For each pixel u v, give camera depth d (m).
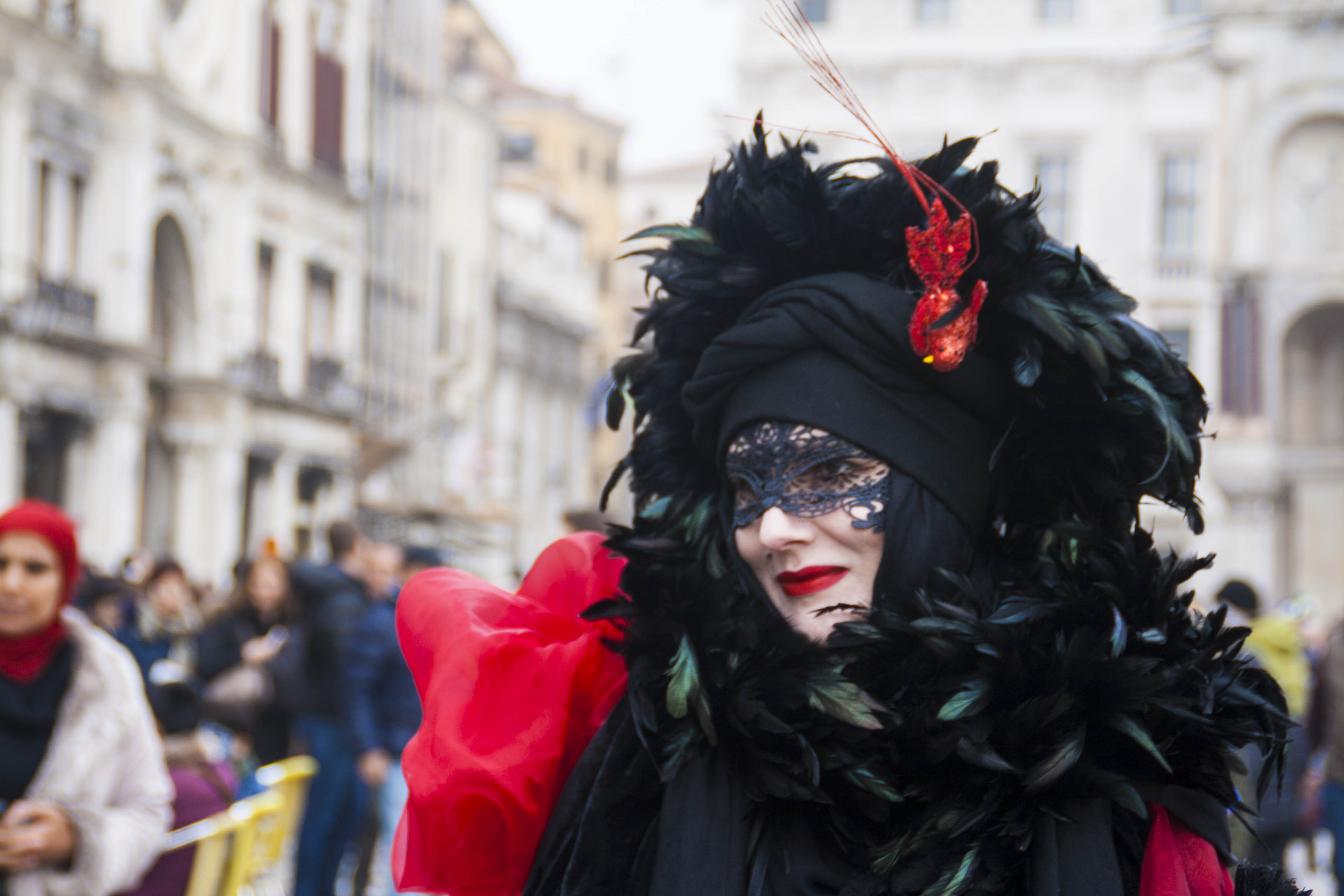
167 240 19.41
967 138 1.38
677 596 1.36
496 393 37.69
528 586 1.56
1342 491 26.25
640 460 1.50
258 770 6.13
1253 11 25.14
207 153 19.95
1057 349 1.32
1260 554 25.50
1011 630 1.27
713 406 1.39
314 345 23.77
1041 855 1.21
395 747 5.79
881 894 1.24
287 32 22.36
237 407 20.80
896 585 1.34
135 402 17.98
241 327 20.86
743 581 1.40
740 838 1.27
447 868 1.36
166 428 20.25
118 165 17.77
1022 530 1.40
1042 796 1.23
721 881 1.25
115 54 17.69
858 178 1.40
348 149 24.77
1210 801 1.27
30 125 16.02
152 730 3.04
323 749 5.92
